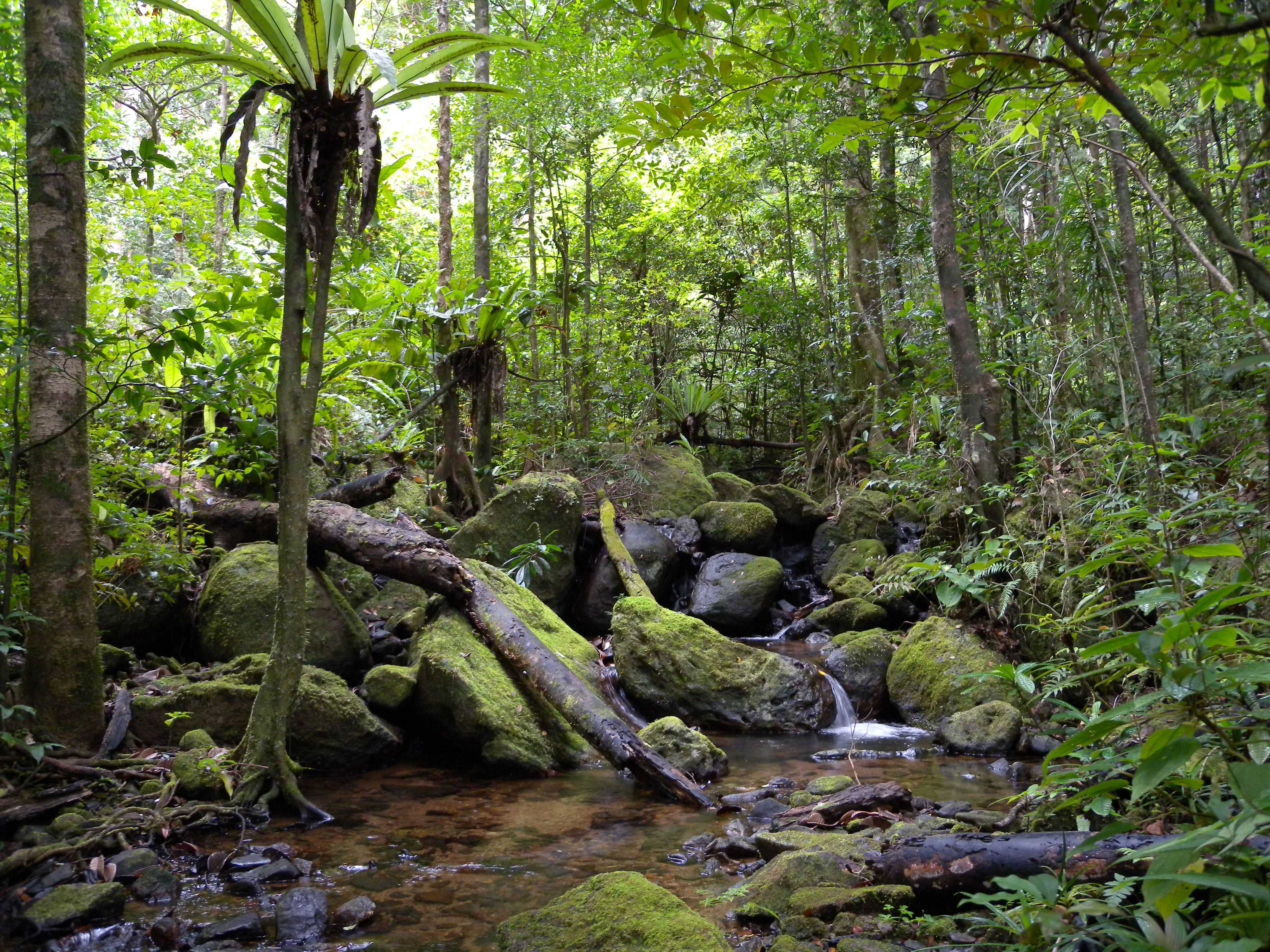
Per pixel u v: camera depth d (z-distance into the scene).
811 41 1.96
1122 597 4.16
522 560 6.81
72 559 3.87
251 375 5.21
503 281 9.39
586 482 9.59
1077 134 3.83
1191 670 1.47
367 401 7.70
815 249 12.42
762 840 3.20
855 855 2.95
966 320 5.59
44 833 3.31
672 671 5.46
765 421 13.19
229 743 4.31
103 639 5.19
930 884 2.51
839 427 10.84
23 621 4.11
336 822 3.76
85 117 5.45
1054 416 5.89
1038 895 1.63
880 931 2.43
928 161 10.52
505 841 3.52
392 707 4.80
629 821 3.78
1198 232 6.22
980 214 7.10
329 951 2.57
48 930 2.65
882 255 10.30
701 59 2.00
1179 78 2.36
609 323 12.25
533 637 5.16
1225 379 1.38
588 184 10.59
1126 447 4.03
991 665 5.13
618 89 9.66
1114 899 1.86
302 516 3.90
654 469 9.78
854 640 5.92
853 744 4.96
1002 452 5.72
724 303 13.01
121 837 3.31
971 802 3.80
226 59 3.53
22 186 5.03
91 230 9.56
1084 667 3.31
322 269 3.81
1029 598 4.95
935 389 6.89
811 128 9.40
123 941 2.64
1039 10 1.54
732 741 5.11
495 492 8.14
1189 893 1.34
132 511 4.96
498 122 9.82
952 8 1.84
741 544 8.66
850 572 8.38
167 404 6.07
